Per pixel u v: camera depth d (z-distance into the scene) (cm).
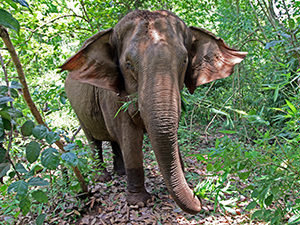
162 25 252
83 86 386
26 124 171
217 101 425
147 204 302
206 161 184
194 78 294
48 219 278
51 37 514
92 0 502
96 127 381
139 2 485
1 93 158
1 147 157
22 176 173
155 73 227
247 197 274
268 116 413
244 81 432
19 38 390
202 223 254
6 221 264
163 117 215
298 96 220
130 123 300
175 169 215
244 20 397
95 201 316
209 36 293
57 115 606
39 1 509
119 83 282
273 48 325
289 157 167
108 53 280
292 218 169
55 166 177
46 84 448
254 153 167
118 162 407
